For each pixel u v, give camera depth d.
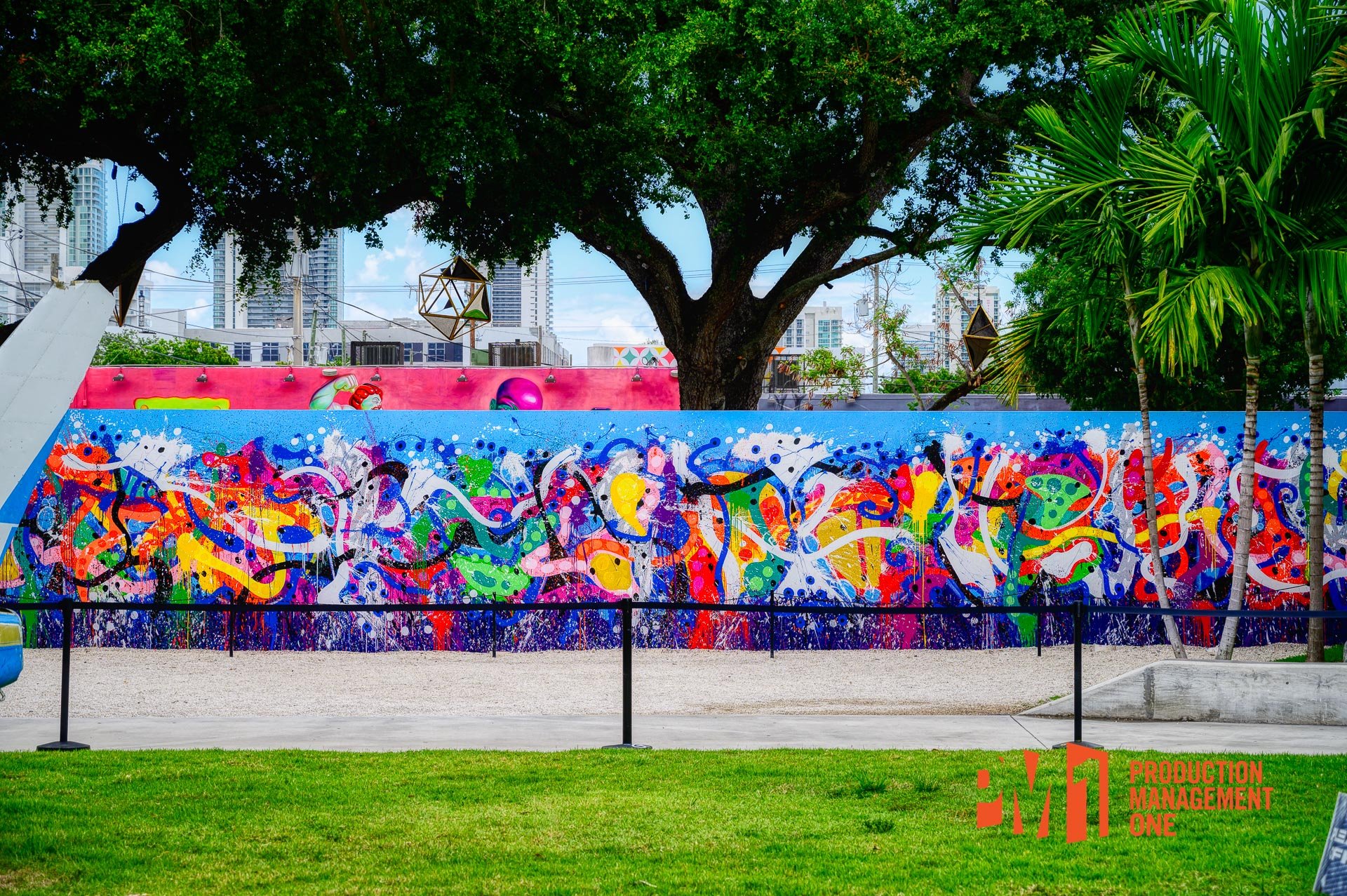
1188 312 10.19
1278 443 14.45
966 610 8.88
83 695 11.16
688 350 20.75
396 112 17.05
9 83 14.66
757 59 16.05
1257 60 10.73
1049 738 8.86
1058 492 14.53
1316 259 10.45
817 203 19.05
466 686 11.76
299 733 9.12
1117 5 17.28
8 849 5.73
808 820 6.37
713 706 10.62
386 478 14.66
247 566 14.62
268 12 15.54
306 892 5.11
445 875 5.36
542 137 17.89
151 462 14.66
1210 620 14.35
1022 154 17.95
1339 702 9.52
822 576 14.52
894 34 16.23
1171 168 10.66
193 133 15.15
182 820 6.33
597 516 14.62
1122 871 5.42
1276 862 5.55
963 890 5.14
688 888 5.17
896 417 14.58
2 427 5.49
